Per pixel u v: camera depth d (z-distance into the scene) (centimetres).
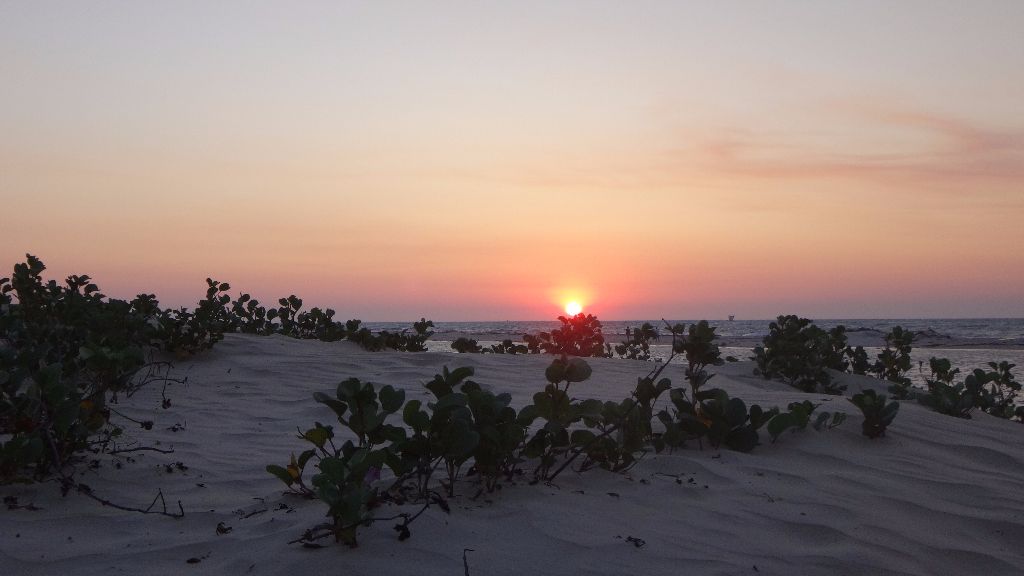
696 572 275
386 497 322
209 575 259
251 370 817
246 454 472
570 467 402
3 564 274
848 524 340
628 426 404
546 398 383
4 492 357
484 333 7250
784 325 1168
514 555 277
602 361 1088
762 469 423
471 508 321
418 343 1301
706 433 470
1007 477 440
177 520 330
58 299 868
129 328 810
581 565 273
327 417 600
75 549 292
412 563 265
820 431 523
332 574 255
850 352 1277
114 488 381
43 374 384
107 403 614
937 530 344
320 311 1236
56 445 401
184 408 623
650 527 318
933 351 3788
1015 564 307
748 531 325
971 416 726
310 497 351
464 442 313
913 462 462
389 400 333
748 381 1138
